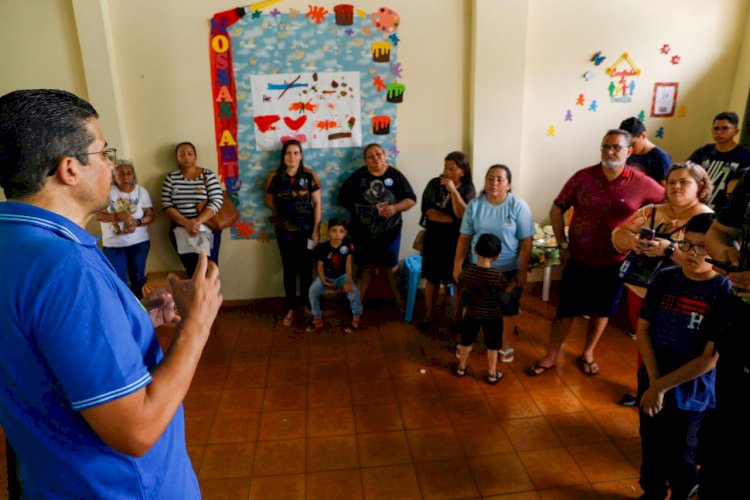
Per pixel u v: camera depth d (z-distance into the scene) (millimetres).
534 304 4453
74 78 4008
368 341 3859
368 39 4109
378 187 4062
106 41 3854
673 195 2562
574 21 4215
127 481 1031
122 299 1021
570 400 3047
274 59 4078
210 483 2434
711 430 1573
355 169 4363
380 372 3416
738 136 4426
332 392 3191
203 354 3703
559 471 2473
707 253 1782
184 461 1219
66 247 897
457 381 3287
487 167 4359
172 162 4211
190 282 1089
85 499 1005
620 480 2406
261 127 4191
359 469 2514
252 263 4508
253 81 4102
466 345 3262
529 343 3773
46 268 864
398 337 3912
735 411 1473
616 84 4383
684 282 1890
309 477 2465
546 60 4277
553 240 4281
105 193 1031
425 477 2451
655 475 2064
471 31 4145
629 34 4281
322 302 4586
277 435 2781
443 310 4379
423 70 4211
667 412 1937
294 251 4090
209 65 4047
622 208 2955
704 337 1819
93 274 907
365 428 2828
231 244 4438
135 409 895
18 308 861
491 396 3109
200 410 3021
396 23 4098
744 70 4336
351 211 4188
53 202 951
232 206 4227
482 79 4164
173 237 4156
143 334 1064
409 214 4508
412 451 2635
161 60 4008
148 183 4238
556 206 3277
